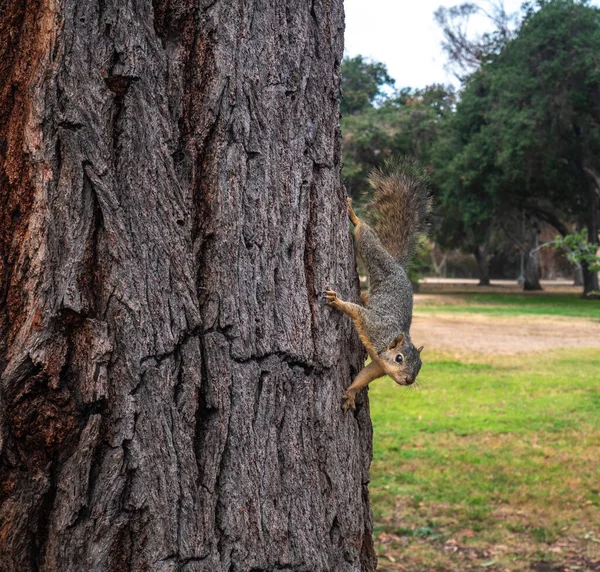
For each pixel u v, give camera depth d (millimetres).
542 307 32375
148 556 2207
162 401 2254
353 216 4074
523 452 8219
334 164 2852
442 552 5633
